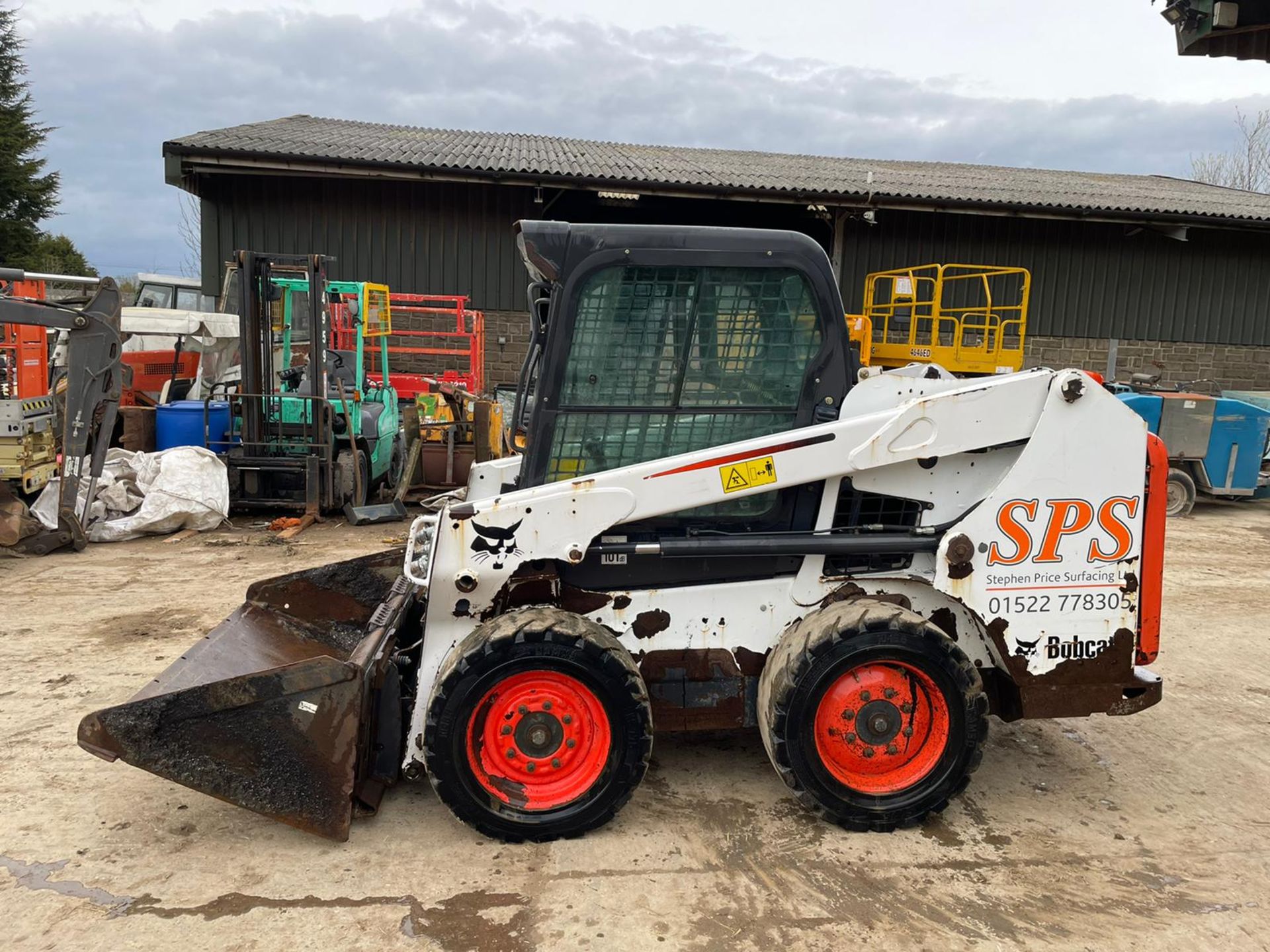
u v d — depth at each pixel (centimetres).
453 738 291
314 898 271
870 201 1248
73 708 407
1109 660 325
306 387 857
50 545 695
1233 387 1487
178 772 279
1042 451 315
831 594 330
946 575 315
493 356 1317
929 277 1390
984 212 1291
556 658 292
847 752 313
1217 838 320
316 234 1261
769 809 330
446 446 951
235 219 1243
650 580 327
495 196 1284
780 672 304
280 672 281
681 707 330
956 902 277
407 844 302
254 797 284
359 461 864
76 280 681
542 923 261
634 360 321
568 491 305
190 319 947
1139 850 310
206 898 270
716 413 325
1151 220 1328
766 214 1351
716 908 271
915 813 314
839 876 289
